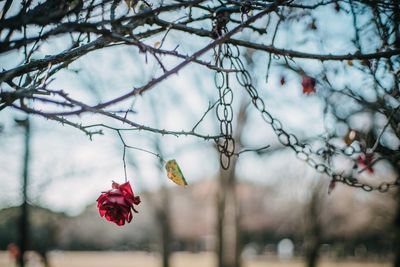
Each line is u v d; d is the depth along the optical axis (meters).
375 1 3.21
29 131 8.34
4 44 2.03
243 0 2.97
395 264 10.92
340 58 2.90
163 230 20.92
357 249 46.28
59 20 2.13
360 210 27.75
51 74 2.67
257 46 3.01
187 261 43.56
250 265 38.16
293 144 3.67
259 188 36.06
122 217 2.61
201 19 2.94
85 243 59.09
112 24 2.23
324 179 21.17
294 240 54.62
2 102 2.26
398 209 11.00
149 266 34.97
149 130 2.67
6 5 2.16
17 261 12.32
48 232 14.48
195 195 34.44
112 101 2.23
